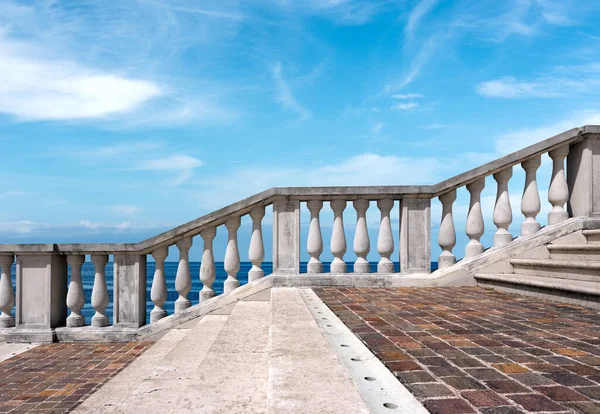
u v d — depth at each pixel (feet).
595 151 21.74
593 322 12.09
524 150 21.99
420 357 8.38
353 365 7.95
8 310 21.86
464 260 22.66
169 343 18.63
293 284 21.76
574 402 6.05
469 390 6.53
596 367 7.72
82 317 21.88
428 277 22.07
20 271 21.31
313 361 7.68
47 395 13.67
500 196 22.66
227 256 22.45
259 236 22.44
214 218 21.59
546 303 15.85
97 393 12.41
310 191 22.07
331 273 22.35
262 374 9.07
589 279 16.63
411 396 6.27
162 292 21.79
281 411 5.29
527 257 21.79
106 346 20.07
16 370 16.39
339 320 12.42
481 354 8.60
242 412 6.98
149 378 11.52
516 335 10.34
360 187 22.30
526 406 5.90
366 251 22.76
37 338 20.80
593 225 21.63
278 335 9.91
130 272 21.45
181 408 7.17
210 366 9.67
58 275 21.89
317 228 22.66
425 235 22.62
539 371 7.48
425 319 12.55
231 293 21.52
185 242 22.02
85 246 21.21
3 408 12.59
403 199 22.71
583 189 21.93
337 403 5.59
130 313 21.31
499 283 19.92
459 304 15.71
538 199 22.47
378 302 16.29
